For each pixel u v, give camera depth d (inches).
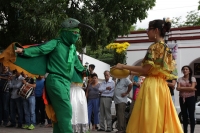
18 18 395.5
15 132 338.6
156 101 155.0
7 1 390.6
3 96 394.9
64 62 204.4
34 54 192.5
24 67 192.5
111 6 490.0
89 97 386.0
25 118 374.9
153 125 152.5
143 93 159.8
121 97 359.9
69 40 211.2
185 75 321.7
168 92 161.0
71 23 211.3
